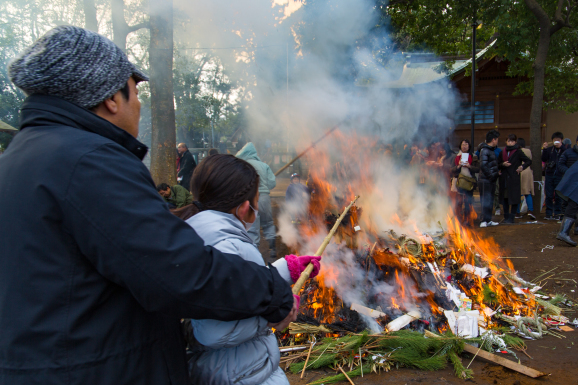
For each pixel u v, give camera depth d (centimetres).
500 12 889
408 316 312
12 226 90
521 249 545
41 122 99
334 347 275
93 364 91
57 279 90
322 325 304
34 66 97
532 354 277
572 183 527
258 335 135
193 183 143
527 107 1265
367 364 266
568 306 369
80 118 100
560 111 1487
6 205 92
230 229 128
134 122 118
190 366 133
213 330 117
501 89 1273
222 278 98
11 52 859
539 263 483
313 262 151
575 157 700
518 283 383
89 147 94
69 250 91
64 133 96
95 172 91
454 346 275
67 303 90
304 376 260
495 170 698
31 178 91
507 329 314
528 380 242
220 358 129
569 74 1146
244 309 103
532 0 818
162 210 97
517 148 705
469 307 324
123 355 95
